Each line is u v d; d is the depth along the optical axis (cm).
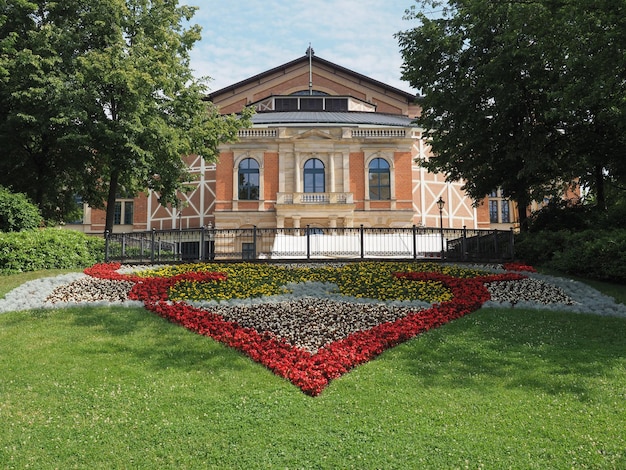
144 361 854
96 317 1082
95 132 1989
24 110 1962
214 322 1028
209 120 2423
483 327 1041
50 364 836
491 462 567
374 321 1052
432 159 2245
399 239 1980
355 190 3431
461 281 1354
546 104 1802
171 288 1262
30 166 2172
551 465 561
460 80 1927
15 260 1479
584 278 1445
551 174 2052
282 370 802
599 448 592
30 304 1171
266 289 1282
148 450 598
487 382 777
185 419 664
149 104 2091
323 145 3431
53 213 2600
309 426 646
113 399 718
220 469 562
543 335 995
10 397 723
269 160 3438
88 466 570
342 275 1411
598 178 2067
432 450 592
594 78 1490
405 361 862
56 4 2039
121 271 1529
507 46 1738
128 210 4162
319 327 1005
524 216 2089
